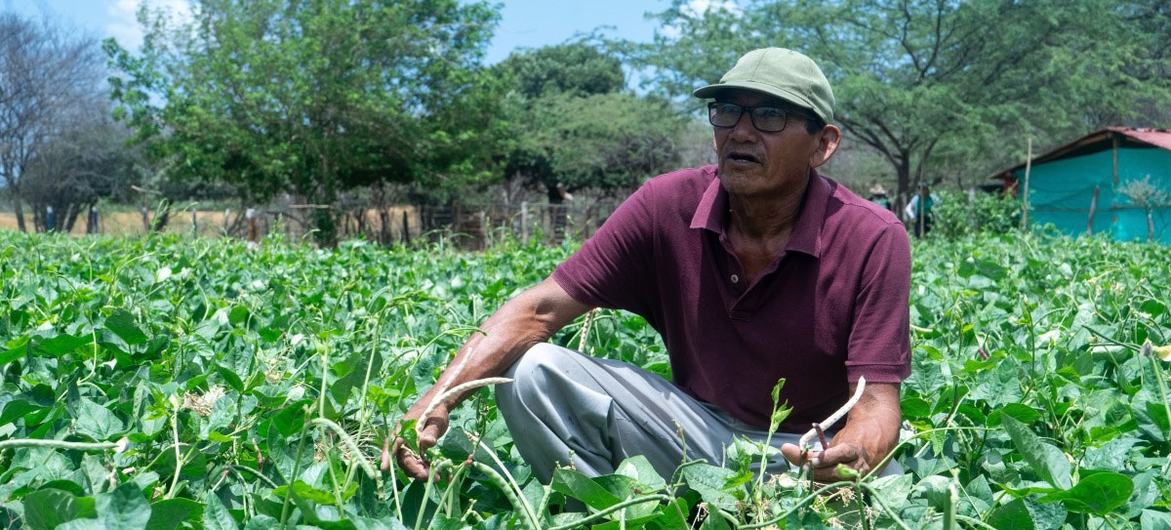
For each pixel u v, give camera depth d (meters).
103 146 38.84
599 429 2.82
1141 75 34.16
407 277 6.82
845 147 35.12
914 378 3.40
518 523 2.07
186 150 25.34
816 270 2.74
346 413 2.68
